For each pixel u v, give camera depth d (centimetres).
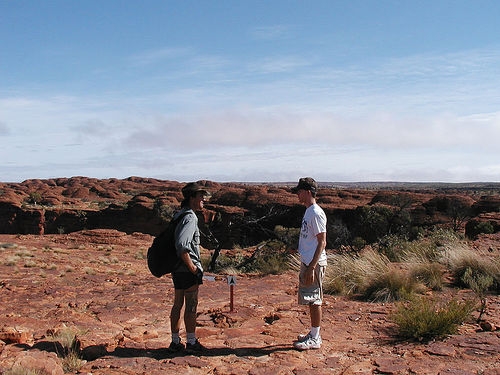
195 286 516
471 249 1103
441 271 953
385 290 820
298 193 530
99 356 517
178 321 518
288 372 455
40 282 1339
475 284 845
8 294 1053
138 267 2623
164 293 1004
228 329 623
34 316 800
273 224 6494
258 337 585
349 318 693
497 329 590
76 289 1091
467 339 550
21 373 412
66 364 474
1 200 7612
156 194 8462
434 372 447
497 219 3822
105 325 670
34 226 7431
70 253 3306
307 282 520
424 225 5862
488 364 470
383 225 3597
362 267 920
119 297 960
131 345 547
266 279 1123
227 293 944
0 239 4412
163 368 463
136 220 7238
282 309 764
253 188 7781
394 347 541
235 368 465
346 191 7931
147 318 762
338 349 536
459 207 6012
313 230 516
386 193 6731
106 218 7469
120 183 14238
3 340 569
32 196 9394
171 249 505
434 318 567
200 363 477
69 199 10319
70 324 668
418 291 838
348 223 5838
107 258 3131
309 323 661
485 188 18838
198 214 5959
